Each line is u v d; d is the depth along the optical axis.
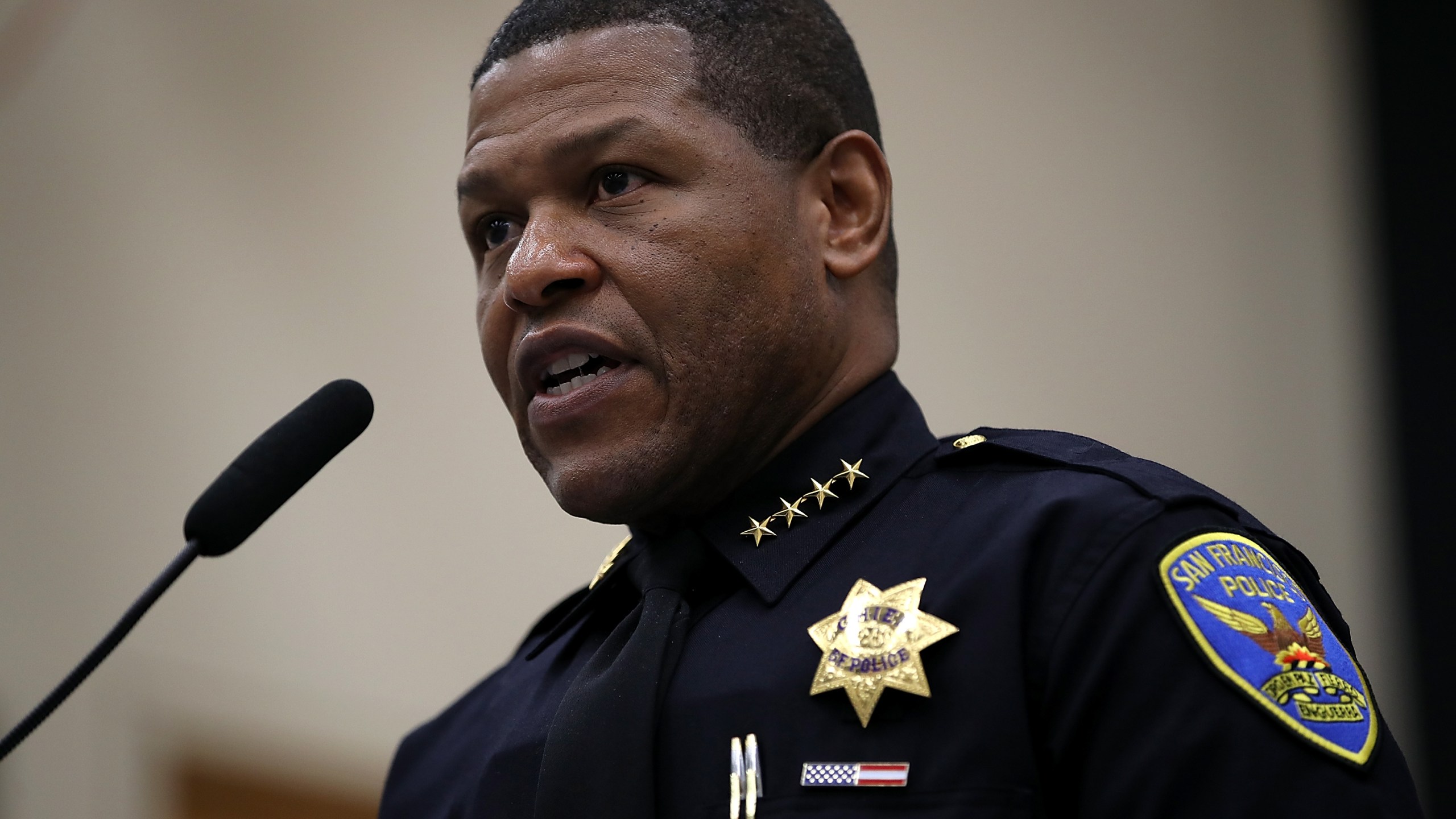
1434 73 18.28
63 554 13.89
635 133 5.29
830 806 4.43
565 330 5.22
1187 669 4.27
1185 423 17.19
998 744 4.36
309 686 14.05
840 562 5.13
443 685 14.46
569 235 5.29
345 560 14.38
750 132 5.46
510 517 15.06
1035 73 17.56
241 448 14.20
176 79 14.71
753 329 5.29
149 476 14.11
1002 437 5.54
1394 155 18.27
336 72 15.19
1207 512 4.69
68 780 13.34
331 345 14.63
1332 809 4.02
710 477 5.43
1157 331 17.34
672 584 5.28
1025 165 17.25
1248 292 17.81
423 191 15.31
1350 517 17.44
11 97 14.42
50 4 14.48
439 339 15.12
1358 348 17.86
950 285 16.58
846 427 5.52
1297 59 18.64
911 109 16.84
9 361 14.16
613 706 4.85
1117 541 4.56
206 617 13.96
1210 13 18.50
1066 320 16.97
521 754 5.29
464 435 15.05
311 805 13.89
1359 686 4.39
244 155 14.71
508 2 15.77
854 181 5.79
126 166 14.56
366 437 14.63
